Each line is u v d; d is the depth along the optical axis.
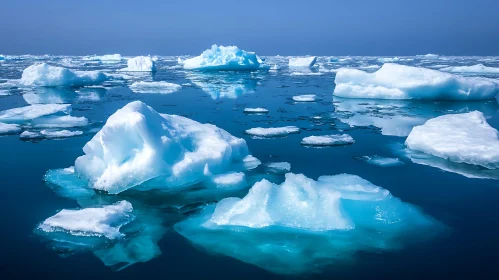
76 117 10.83
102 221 4.55
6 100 15.32
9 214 5.04
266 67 35.34
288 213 4.68
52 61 54.59
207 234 4.52
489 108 13.06
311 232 4.46
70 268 3.87
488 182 6.16
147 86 19.75
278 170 6.75
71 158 7.44
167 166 5.79
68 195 5.63
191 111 12.77
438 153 7.40
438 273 3.77
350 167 6.97
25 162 7.19
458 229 4.64
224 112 12.60
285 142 8.76
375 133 9.70
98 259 4.02
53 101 15.05
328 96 16.52
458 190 5.87
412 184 6.13
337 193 4.77
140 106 5.99
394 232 4.51
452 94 14.47
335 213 4.61
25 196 5.60
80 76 21.23
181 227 4.73
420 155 7.64
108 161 5.79
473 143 7.27
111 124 5.55
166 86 19.64
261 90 18.80
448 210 5.19
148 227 4.72
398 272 3.79
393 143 8.66
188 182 5.91
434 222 4.81
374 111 12.73
